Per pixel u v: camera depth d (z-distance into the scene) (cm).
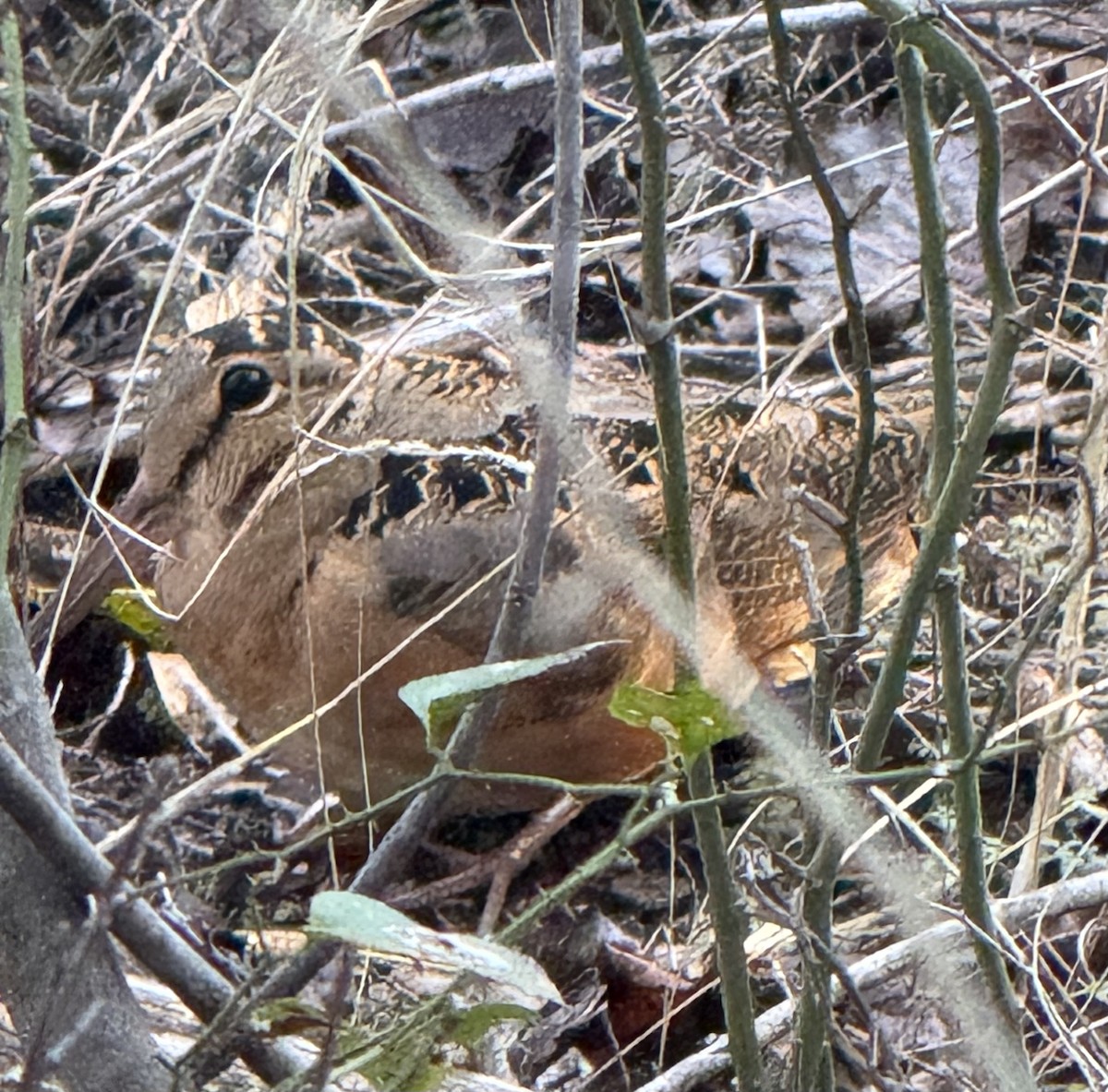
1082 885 510
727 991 386
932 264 359
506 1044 518
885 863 475
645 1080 536
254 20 778
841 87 838
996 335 351
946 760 392
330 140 686
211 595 540
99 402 701
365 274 706
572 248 396
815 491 562
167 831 473
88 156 766
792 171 798
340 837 572
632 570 508
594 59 770
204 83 786
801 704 584
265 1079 388
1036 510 655
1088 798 566
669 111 756
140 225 713
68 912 378
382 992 479
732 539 546
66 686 655
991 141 340
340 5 673
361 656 525
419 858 587
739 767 568
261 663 543
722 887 379
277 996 380
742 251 783
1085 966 504
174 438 550
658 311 353
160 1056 370
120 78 799
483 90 702
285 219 659
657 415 361
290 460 504
